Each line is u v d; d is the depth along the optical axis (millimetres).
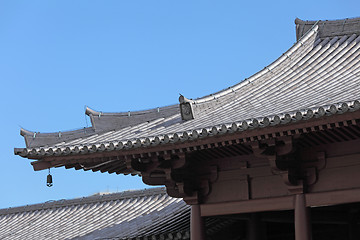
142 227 29969
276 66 25844
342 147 20266
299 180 20781
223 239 29328
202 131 19844
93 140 24188
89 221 34688
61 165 23391
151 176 23344
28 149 22344
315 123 18266
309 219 20688
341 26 26625
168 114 25703
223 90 24766
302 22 28594
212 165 22906
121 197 35125
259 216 26656
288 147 19938
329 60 24938
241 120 19375
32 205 38969
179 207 29984
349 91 20156
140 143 21141
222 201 22562
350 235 27172
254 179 22078
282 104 21641
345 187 20047
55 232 34938
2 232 37750
